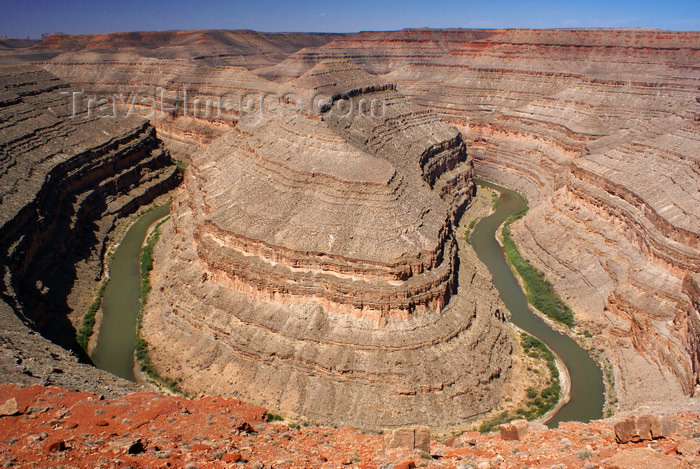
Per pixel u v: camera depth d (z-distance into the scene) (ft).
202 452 108.58
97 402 128.26
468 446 122.52
